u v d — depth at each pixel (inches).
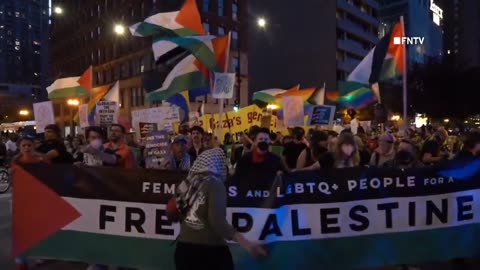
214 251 143.3
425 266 250.5
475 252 226.4
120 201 215.9
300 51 2942.9
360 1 3280.0
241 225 205.5
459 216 224.7
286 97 505.4
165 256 211.5
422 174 220.8
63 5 3415.4
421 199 220.7
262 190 206.8
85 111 523.5
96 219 218.1
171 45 425.7
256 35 2765.7
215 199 140.6
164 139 272.4
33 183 222.5
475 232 227.1
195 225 143.9
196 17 420.2
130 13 2460.6
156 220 212.7
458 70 2138.3
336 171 212.5
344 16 3102.9
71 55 3282.5
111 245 216.4
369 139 486.3
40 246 221.5
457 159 225.9
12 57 6815.9
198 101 1991.9
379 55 441.7
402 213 218.7
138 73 2404.0
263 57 2795.3
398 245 217.3
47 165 222.2
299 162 299.1
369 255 214.2
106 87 514.9
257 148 218.5
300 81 2935.5
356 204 213.5
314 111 539.5
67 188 220.5
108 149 270.5
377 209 215.8
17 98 5017.2
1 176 587.2
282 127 625.3
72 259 218.7
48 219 221.5
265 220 205.9
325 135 280.2
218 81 397.7
